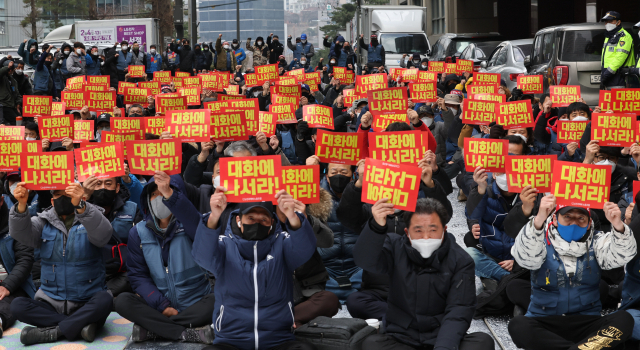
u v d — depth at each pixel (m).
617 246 4.00
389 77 15.88
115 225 5.70
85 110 10.88
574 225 4.12
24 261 5.30
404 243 4.00
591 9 22.97
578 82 12.72
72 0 67.62
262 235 4.03
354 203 4.88
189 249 4.93
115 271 5.66
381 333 4.18
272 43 28.34
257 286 4.03
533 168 4.84
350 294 5.00
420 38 24.38
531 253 4.07
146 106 13.05
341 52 25.25
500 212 5.40
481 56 18.44
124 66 22.81
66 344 4.86
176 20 29.09
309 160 5.82
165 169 5.06
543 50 13.78
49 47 18.69
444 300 3.93
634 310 4.34
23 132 8.09
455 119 9.55
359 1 26.42
